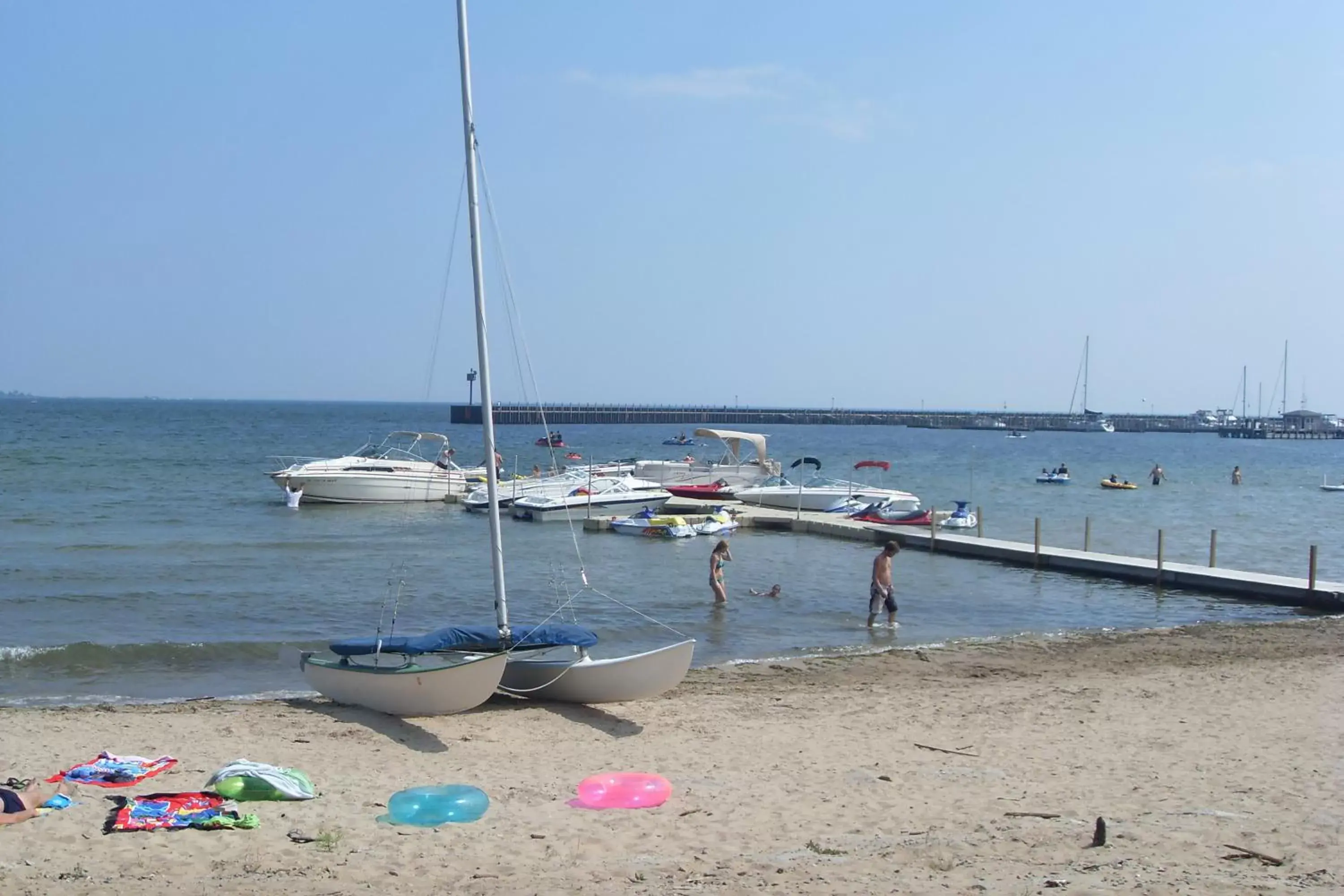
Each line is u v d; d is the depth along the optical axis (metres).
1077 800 11.06
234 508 47.81
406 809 10.75
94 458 78.19
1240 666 19.69
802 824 10.38
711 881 8.64
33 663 19.30
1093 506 57.81
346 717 15.27
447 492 51.94
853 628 24.08
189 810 10.45
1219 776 12.05
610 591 28.28
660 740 14.23
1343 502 61.84
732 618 24.89
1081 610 26.67
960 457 110.56
